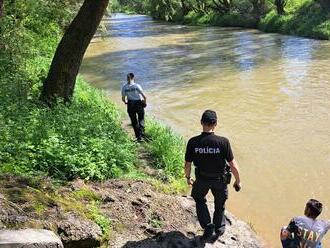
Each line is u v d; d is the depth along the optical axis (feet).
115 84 68.54
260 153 36.65
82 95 47.52
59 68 40.29
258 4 153.99
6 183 22.98
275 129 42.52
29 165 27.40
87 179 27.71
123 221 23.86
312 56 84.23
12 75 46.57
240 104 52.70
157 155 34.40
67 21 69.82
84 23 40.01
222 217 22.93
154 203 26.27
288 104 51.37
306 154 36.06
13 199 21.30
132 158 32.73
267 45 105.29
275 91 58.34
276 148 37.65
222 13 173.88
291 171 33.12
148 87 65.46
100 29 93.35
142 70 80.33
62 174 27.32
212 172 21.65
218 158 21.47
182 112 50.60
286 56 86.38
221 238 23.39
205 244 22.56
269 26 138.72
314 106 49.88
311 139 39.34
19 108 36.06
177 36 136.67
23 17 59.93
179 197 27.99
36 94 42.83
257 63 80.38
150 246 22.04
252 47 103.04
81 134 32.12
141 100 38.09
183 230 24.14
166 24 187.73
